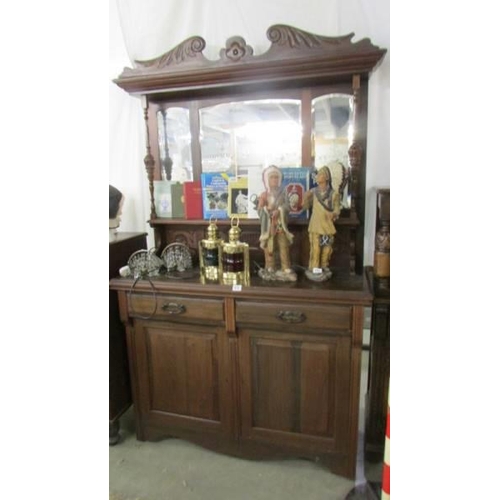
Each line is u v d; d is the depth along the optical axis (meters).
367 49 1.25
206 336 1.38
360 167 1.45
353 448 1.30
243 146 1.56
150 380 1.49
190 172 1.65
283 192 1.34
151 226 1.66
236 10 1.51
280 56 1.33
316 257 1.33
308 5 1.45
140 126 1.75
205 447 1.49
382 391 1.30
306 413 1.32
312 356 1.27
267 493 1.31
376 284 1.27
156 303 1.39
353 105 1.41
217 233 1.47
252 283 1.31
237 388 1.38
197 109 1.57
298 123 1.49
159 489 1.34
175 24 1.58
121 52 1.68
